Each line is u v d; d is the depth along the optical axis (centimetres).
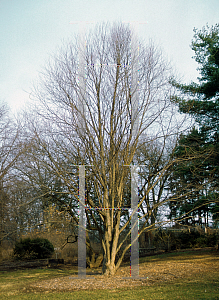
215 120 1802
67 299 842
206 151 1570
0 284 1193
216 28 1939
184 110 1730
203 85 1861
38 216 1530
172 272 1226
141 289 936
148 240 2497
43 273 1498
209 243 2266
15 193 1580
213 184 1641
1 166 1744
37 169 1345
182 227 2314
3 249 2173
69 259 2108
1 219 1641
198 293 817
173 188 1722
